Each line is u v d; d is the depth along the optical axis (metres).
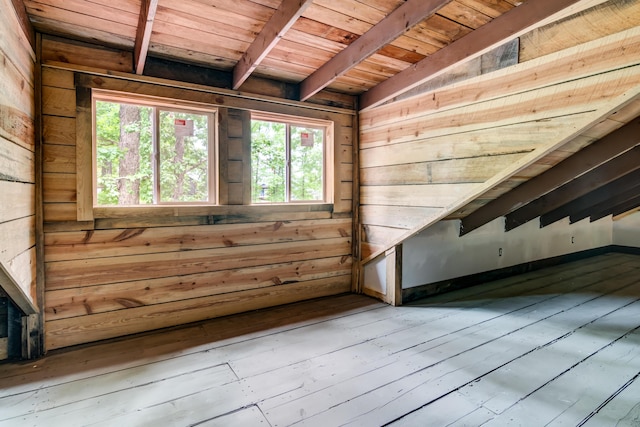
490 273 4.07
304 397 1.71
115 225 2.34
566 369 1.98
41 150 2.05
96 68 2.20
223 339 2.38
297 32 2.15
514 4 1.86
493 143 2.19
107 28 2.02
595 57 1.71
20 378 1.87
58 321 2.20
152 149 2.51
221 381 1.85
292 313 2.90
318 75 2.68
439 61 2.38
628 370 1.97
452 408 1.62
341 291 3.46
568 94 1.82
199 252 2.66
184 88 2.50
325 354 2.16
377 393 1.74
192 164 2.66
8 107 1.53
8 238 1.54
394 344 2.31
